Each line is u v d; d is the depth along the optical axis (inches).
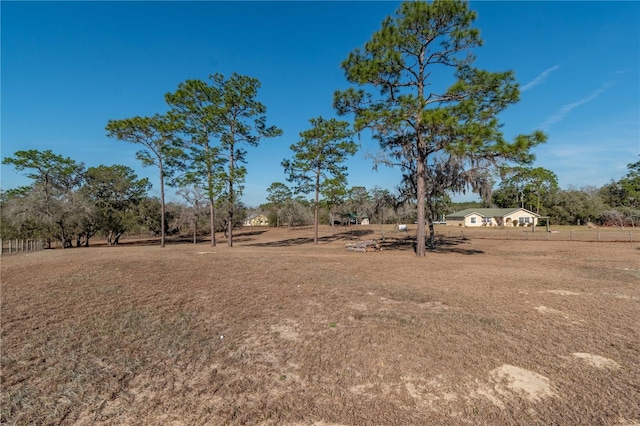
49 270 336.2
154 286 252.4
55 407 90.6
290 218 1823.3
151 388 101.2
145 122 697.0
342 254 528.1
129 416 86.9
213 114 673.6
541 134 338.3
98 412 88.6
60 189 1008.9
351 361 119.9
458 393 98.0
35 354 125.7
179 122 684.1
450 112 368.5
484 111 389.7
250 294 225.6
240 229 1937.7
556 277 295.6
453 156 404.8
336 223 2158.0
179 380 106.3
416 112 399.9
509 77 398.6
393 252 581.6
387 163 543.5
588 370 112.6
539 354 125.4
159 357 124.1
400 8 441.7
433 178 621.0
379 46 429.4
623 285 259.3
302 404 92.4
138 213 1175.6
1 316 174.6
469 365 116.0
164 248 742.5
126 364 117.9
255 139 760.3
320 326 159.0
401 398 95.4
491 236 1066.7
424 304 199.9
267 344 136.9
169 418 86.0
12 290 238.7
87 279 281.9
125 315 176.7
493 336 144.3
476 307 192.7
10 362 118.7
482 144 344.8
